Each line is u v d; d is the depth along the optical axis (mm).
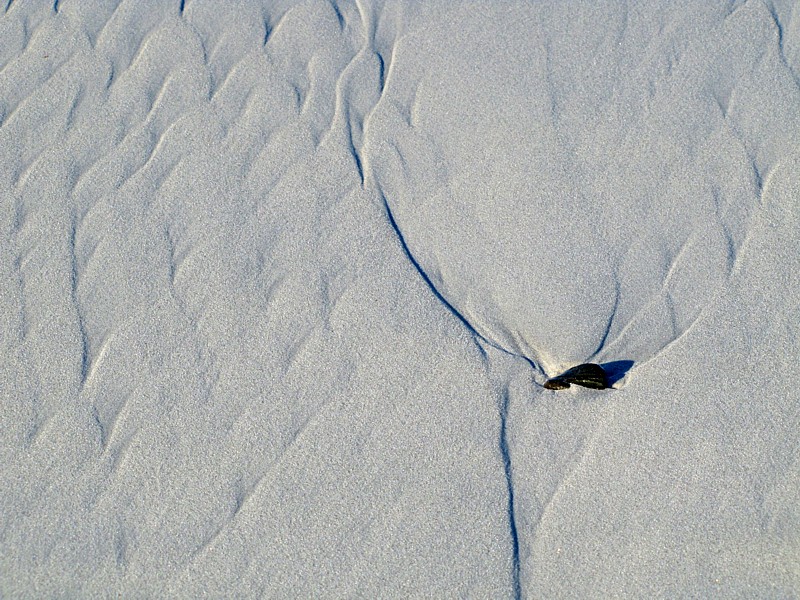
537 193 2768
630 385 2383
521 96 2986
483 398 2361
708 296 2533
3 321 2533
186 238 2689
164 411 2359
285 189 2791
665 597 2029
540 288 2586
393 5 3256
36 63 3123
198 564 2115
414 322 2512
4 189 2811
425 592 2064
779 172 2773
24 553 2133
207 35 3184
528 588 2066
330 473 2244
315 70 3084
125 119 2969
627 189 2760
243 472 2250
